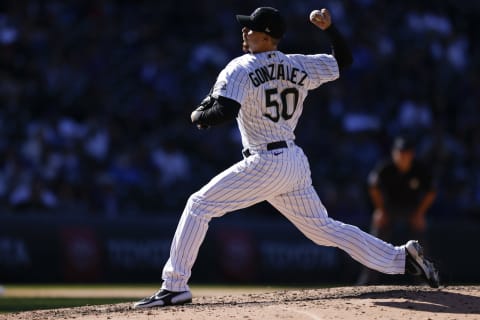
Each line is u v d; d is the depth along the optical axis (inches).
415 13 3105.3
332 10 2962.6
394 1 3107.8
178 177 2394.2
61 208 2149.4
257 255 2116.1
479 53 3159.5
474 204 2600.9
